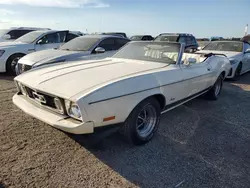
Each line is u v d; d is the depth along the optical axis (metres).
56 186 2.14
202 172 2.47
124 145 2.96
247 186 2.27
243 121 4.02
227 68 5.50
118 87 2.50
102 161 2.59
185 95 3.76
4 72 7.38
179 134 3.39
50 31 8.41
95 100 2.29
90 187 2.15
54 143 2.91
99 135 2.44
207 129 3.61
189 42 11.29
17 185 2.12
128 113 2.62
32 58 5.91
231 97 5.70
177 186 2.23
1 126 3.35
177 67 3.51
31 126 3.39
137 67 3.27
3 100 4.57
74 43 6.87
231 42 8.72
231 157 2.80
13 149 2.73
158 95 3.06
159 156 2.75
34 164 2.45
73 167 2.44
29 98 2.98
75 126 2.27
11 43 7.79
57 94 2.39
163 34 11.64
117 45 7.00
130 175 2.37
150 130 3.10
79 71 3.01
